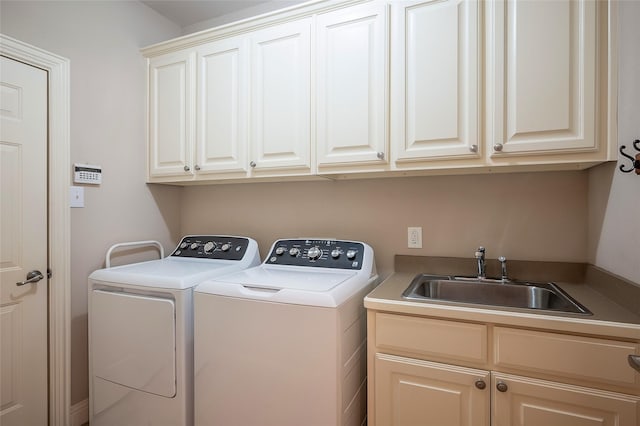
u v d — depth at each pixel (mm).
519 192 1709
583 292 1396
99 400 1695
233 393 1398
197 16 2426
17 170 1620
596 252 1471
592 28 1250
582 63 1267
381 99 1577
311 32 1730
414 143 1526
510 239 1725
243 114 1901
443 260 1828
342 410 1298
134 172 2193
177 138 2117
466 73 1435
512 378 1140
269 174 1855
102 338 1679
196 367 1466
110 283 1660
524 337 1122
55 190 1756
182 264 1947
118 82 2086
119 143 2094
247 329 1375
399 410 1289
